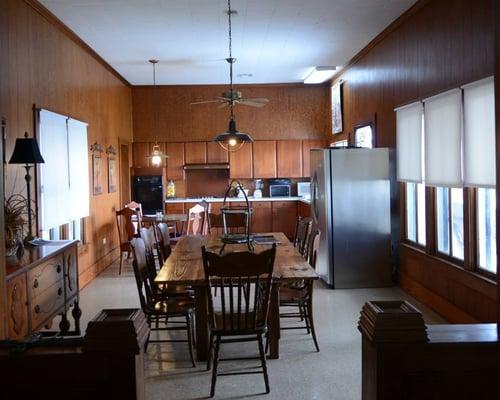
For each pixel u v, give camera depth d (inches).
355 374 134.4
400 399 69.2
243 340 125.6
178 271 141.2
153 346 159.8
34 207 180.9
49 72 202.1
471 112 156.6
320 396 121.5
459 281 167.3
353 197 233.6
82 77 250.7
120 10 201.3
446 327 76.2
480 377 70.1
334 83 360.2
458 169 165.9
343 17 216.4
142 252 153.4
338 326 175.6
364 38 252.1
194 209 282.2
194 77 347.3
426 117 190.9
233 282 138.4
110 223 305.1
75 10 199.3
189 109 378.6
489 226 153.3
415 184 216.7
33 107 183.3
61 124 209.5
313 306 202.5
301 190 386.3
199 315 144.1
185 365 142.7
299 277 131.4
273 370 137.8
